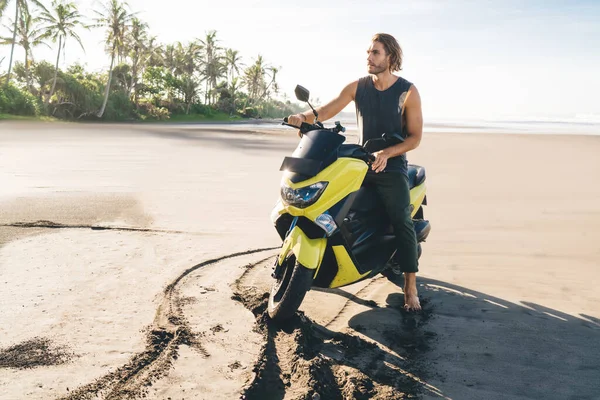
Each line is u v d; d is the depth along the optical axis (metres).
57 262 4.73
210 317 3.65
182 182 9.69
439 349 3.30
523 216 7.33
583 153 18.03
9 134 23.44
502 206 8.08
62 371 2.84
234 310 3.79
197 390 2.71
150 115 68.31
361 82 3.84
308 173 3.31
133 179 9.88
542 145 22.06
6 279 4.25
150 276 4.45
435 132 37.72
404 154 3.79
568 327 3.66
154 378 2.81
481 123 77.06
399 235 3.83
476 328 3.64
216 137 24.70
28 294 3.95
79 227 6.04
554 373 3.00
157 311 3.72
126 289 4.13
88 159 13.23
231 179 10.24
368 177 3.74
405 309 3.91
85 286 4.16
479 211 7.69
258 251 5.31
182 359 3.04
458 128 50.31
